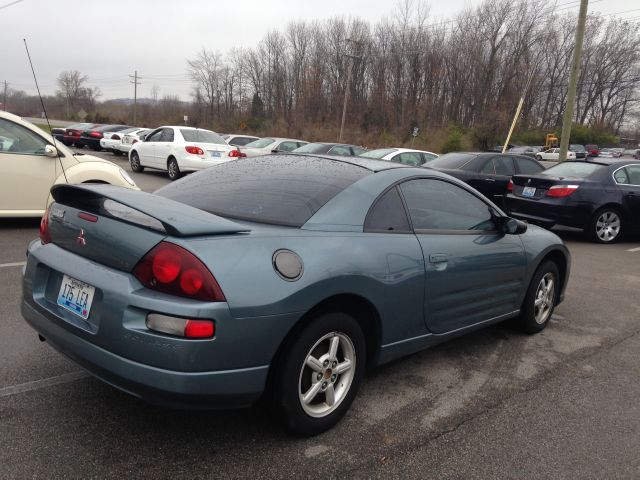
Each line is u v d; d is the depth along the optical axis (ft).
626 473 8.71
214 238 7.82
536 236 14.47
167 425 9.23
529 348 14.05
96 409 9.59
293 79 218.38
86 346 7.98
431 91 191.11
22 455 8.12
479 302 12.38
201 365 7.37
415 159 47.75
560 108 220.43
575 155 157.99
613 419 10.46
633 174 32.07
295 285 8.11
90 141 89.20
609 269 24.26
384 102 191.01
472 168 35.19
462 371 12.36
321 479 8.05
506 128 165.78
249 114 221.25
